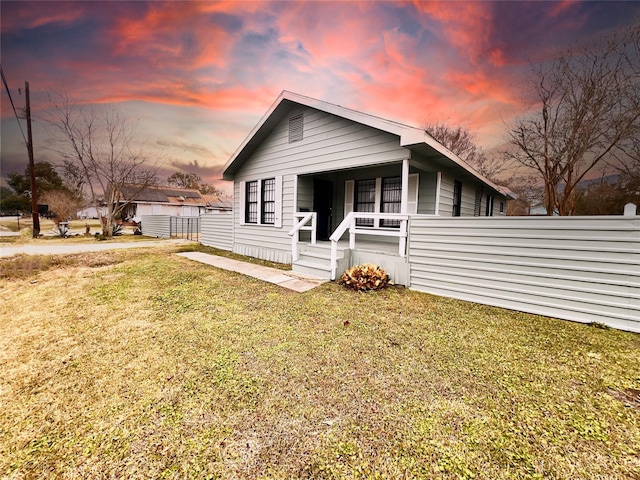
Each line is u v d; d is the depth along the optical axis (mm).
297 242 6879
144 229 18266
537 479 1362
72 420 1776
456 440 1607
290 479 1363
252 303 4105
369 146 5863
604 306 3408
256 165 8734
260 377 2246
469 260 4383
